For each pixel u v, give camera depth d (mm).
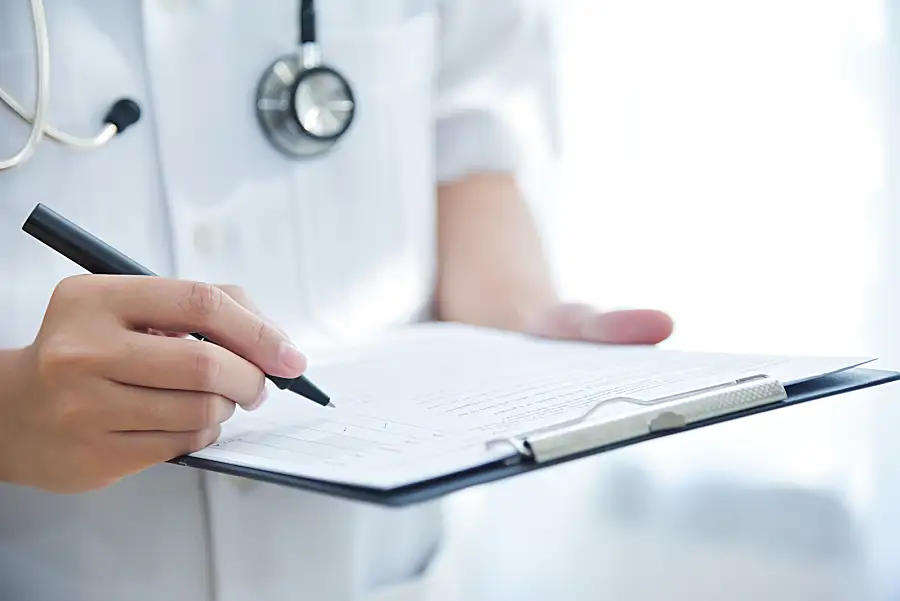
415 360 598
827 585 1278
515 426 388
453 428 395
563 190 1347
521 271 807
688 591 1302
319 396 453
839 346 1257
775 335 1281
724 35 1267
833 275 1254
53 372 401
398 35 761
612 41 1315
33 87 583
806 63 1237
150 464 414
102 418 401
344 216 750
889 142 1218
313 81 677
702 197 1300
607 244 1347
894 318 1236
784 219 1267
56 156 590
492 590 1220
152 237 634
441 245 866
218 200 667
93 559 581
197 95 649
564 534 1323
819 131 1241
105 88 606
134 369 396
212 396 403
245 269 685
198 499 592
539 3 903
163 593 593
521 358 592
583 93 1334
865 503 1270
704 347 1311
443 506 760
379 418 429
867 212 1234
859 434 1265
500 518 1279
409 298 797
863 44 1213
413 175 788
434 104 863
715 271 1302
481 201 854
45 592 583
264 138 689
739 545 1308
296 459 363
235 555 600
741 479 1309
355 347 665
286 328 711
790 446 1289
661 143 1311
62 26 589
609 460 1355
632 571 1316
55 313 416
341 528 653
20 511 573
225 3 663
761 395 428
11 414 427
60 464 430
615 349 622
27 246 582
